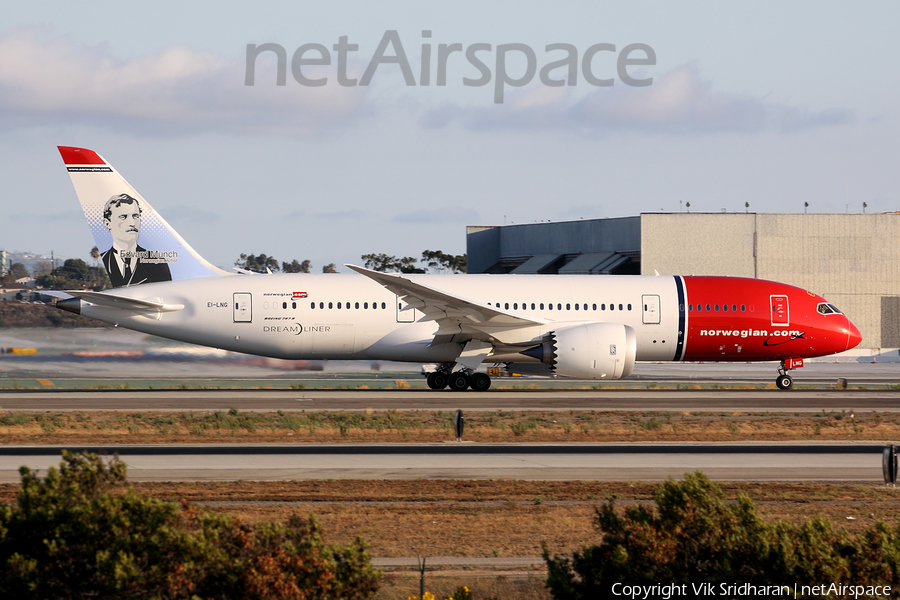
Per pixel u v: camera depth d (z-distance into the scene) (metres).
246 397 128.38
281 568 33.56
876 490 67.00
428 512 57.78
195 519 37.03
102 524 34.44
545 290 138.38
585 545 50.03
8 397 126.00
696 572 37.16
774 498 63.66
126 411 110.69
